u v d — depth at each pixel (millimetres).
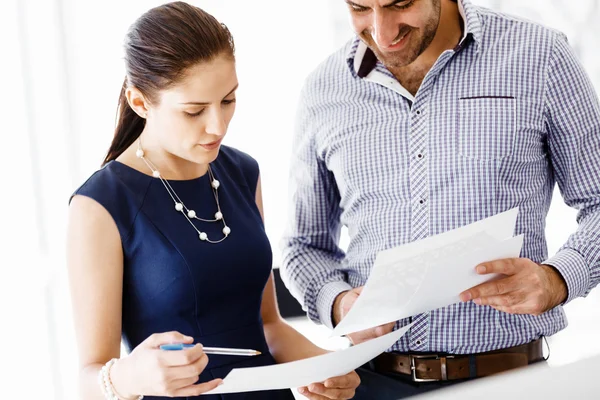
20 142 3016
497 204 1668
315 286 1863
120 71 3094
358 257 1813
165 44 1396
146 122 1541
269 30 3391
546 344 1757
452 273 1331
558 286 1546
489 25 1732
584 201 1690
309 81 1920
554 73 1662
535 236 1705
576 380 603
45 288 3035
